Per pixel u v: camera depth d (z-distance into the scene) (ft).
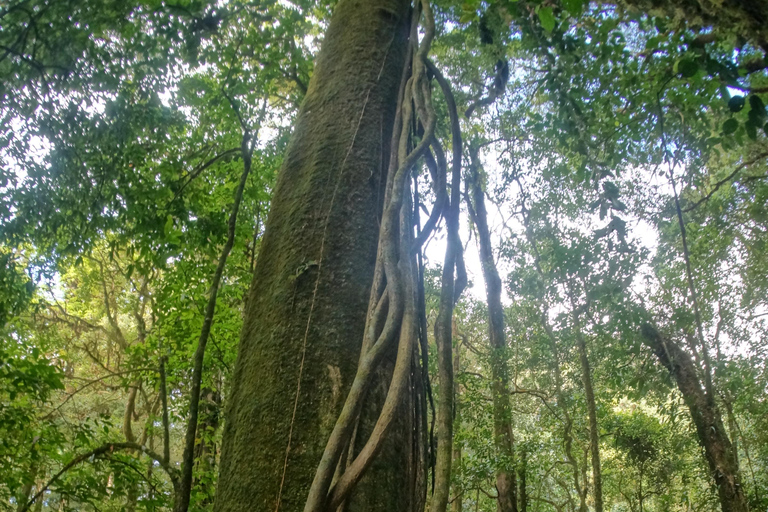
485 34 16.99
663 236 20.52
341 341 6.36
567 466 34.94
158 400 36.73
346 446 5.50
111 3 14.53
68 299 40.55
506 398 26.32
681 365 27.02
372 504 5.29
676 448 33.60
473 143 26.66
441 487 5.47
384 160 8.29
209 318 9.98
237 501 5.60
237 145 24.54
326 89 9.10
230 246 10.83
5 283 18.65
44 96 14.73
